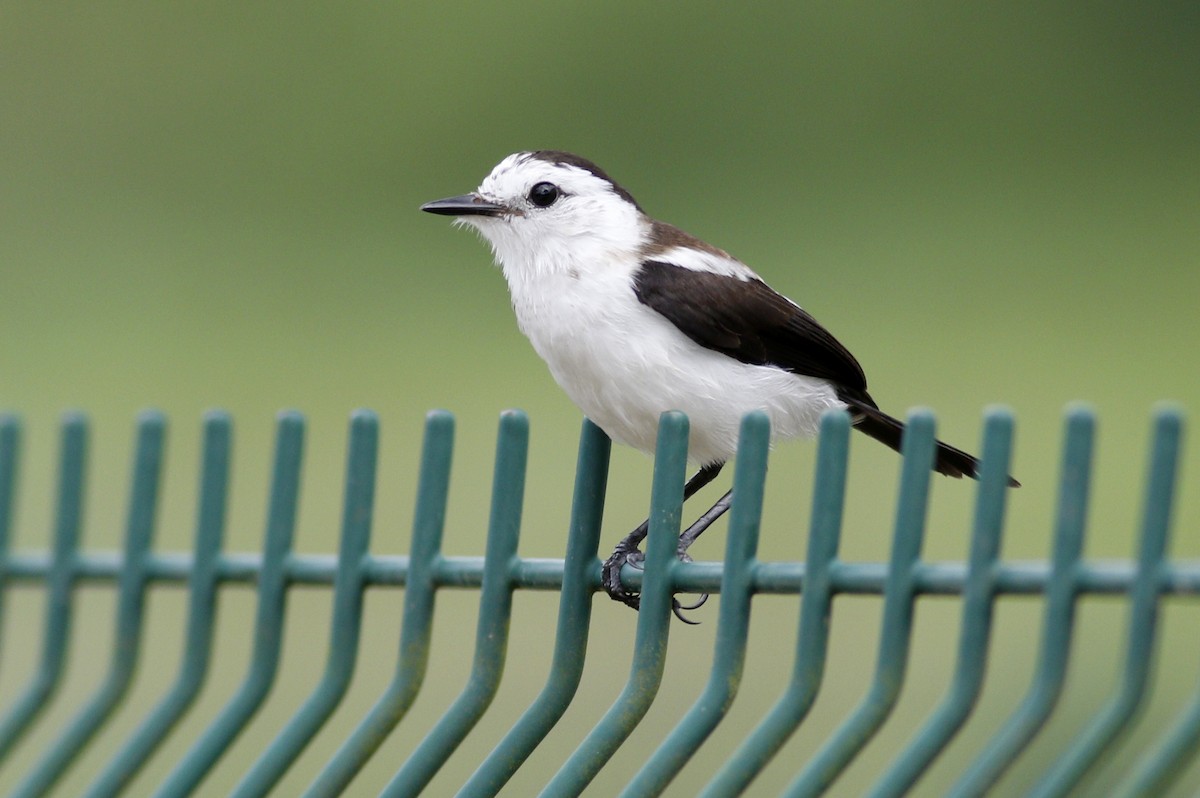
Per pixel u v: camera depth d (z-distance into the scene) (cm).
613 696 1055
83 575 603
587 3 2059
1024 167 1997
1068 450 439
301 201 1962
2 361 1662
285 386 1633
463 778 1061
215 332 1731
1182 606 1211
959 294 1783
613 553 652
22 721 599
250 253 1878
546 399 1536
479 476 1456
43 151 1966
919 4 2031
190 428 1575
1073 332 1670
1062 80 2045
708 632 1105
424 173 1989
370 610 1171
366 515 560
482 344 1652
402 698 552
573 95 2044
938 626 1160
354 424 561
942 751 453
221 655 1161
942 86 2034
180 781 564
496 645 547
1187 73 2025
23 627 1160
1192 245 1847
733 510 499
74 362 1694
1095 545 1493
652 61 2061
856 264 1839
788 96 2050
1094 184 1970
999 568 452
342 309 1752
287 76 2002
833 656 1110
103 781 575
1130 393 1600
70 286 1806
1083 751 432
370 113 1991
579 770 525
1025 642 1183
